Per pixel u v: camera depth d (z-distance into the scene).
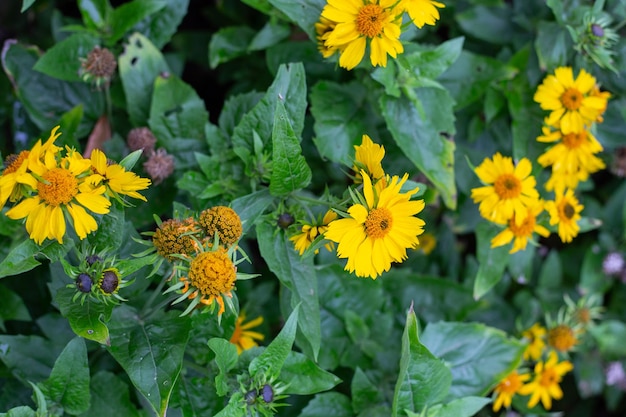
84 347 0.88
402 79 0.99
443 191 1.02
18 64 1.05
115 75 1.08
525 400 1.14
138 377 0.87
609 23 1.07
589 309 1.16
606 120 1.12
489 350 1.04
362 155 0.88
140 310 0.92
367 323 1.06
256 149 0.94
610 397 1.24
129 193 0.86
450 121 1.02
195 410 0.92
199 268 0.83
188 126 1.03
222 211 0.85
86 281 0.84
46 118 1.05
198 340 0.93
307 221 0.90
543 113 1.08
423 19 0.93
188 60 1.18
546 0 1.06
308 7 0.95
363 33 0.92
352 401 1.01
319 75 1.08
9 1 1.15
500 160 1.03
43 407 0.87
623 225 1.21
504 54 1.13
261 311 1.08
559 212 1.06
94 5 1.03
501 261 1.05
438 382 0.95
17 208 0.83
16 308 0.98
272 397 0.88
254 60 1.15
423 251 1.16
